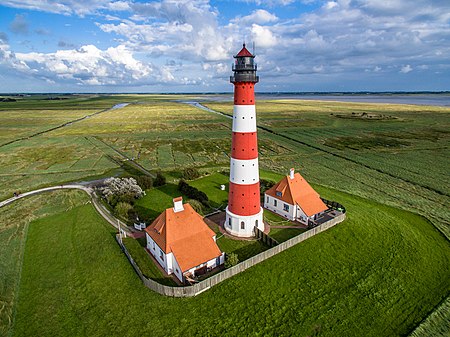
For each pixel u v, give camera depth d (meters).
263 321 25.92
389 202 51.31
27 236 39.94
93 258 34.66
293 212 43.25
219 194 54.53
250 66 33.22
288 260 33.97
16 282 30.88
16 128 132.62
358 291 29.31
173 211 33.97
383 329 25.22
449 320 25.95
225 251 36.12
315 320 26.02
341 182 62.44
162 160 82.19
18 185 60.94
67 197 53.38
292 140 106.81
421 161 77.56
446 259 34.47
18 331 25.19
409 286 30.08
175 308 27.34
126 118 170.50
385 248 35.97
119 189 51.31
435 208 48.81
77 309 27.44
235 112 35.56
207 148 96.19
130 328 25.33
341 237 38.31
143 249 36.56
